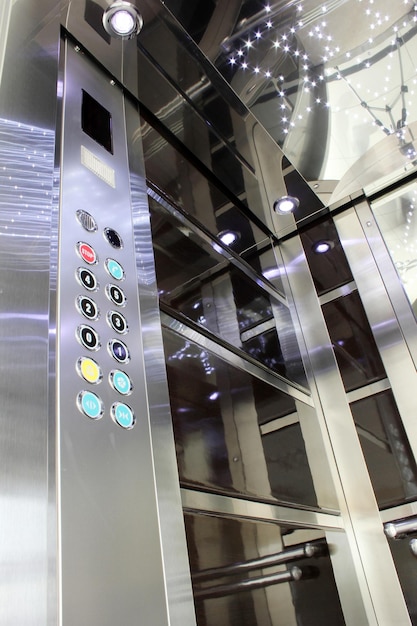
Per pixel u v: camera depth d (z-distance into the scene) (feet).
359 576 4.79
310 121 5.43
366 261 6.35
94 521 1.99
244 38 4.51
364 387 5.68
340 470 5.42
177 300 4.63
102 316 2.64
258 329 5.67
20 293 2.26
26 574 1.71
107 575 1.92
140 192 3.76
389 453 5.24
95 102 3.94
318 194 6.40
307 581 4.12
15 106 2.88
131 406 2.50
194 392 3.74
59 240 2.65
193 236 5.19
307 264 6.75
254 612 3.43
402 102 5.46
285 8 4.32
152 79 4.56
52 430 2.05
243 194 6.06
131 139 4.14
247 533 3.67
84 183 3.15
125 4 3.97
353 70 5.09
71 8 3.79
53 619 1.68
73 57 3.99
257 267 6.55
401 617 4.53
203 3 4.09
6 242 2.36
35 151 2.85
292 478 4.51
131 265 3.10
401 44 4.91
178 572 2.23
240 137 5.34
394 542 4.84
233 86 4.86
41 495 1.88
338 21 4.55
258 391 4.69
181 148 5.30
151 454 2.45
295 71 4.94
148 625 1.94
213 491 3.35
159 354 2.92
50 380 2.16
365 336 5.94
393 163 6.12
